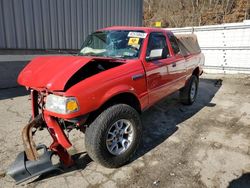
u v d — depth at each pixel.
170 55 4.44
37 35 7.12
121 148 3.03
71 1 7.77
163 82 4.07
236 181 2.79
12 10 6.45
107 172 2.92
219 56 10.21
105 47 4.02
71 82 2.80
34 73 2.99
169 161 3.19
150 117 4.86
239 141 3.82
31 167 2.57
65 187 2.63
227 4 26.27
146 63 3.57
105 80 2.85
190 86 5.45
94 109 2.70
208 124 4.54
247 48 9.37
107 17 9.11
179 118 4.84
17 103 5.43
